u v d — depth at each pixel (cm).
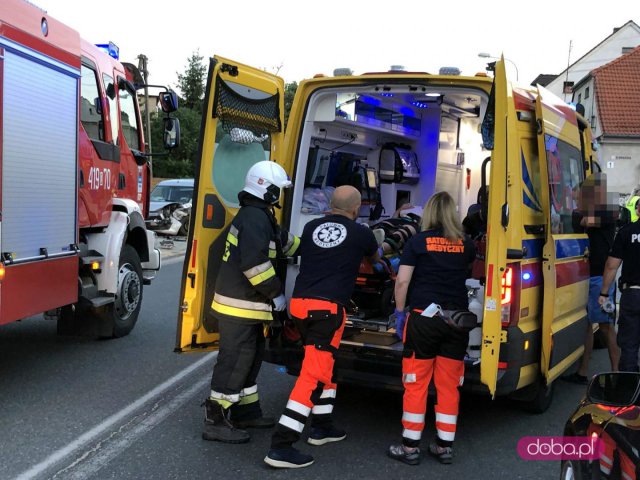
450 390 430
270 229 445
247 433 462
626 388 293
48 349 706
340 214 458
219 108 475
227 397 454
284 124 569
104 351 701
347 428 495
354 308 528
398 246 566
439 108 739
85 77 669
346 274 436
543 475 415
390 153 714
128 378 606
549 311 462
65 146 579
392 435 483
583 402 321
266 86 525
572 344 543
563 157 540
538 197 467
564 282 512
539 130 468
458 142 802
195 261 473
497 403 560
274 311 489
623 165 3500
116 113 747
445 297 426
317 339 426
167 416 507
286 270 521
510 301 425
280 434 413
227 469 412
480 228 547
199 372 631
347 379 461
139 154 808
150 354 693
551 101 526
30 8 520
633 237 530
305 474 409
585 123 642
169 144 776
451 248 433
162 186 2045
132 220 755
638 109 3572
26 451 433
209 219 483
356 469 419
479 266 533
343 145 650
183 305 475
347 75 535
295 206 552
